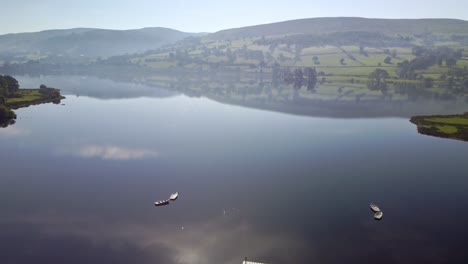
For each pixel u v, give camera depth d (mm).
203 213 79062
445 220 78375
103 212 78938
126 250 65375
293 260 63406
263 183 95625
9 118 170000
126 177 98312
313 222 76188
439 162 115188
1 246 66000
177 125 162750
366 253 65938
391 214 80625
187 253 64938
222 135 145125
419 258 64875
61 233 70438
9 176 98688
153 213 78750
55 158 113562
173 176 99250
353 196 89125
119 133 145125
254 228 73312
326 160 115500
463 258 65062
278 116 190375
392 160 116812
